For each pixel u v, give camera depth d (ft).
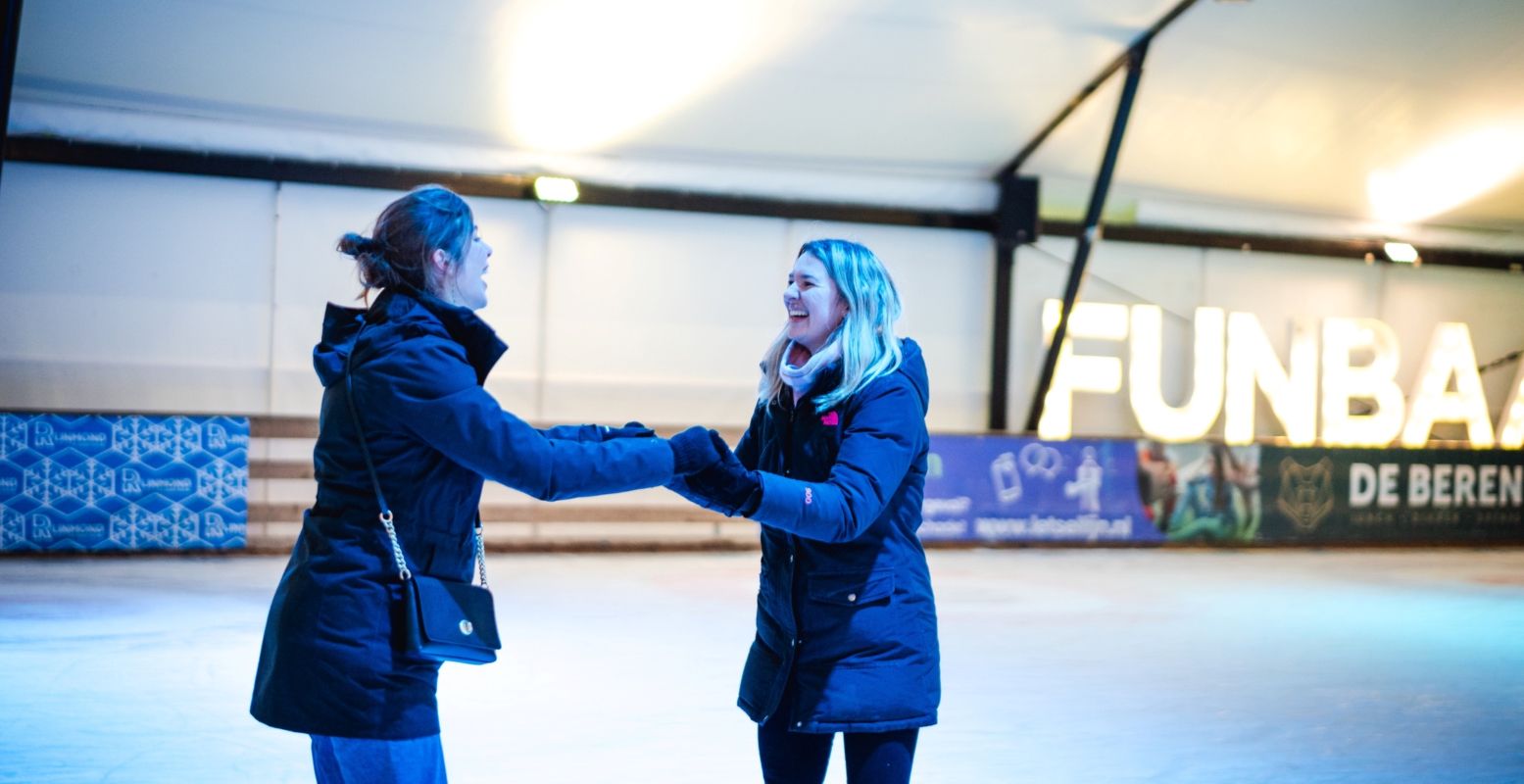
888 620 7.23
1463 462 38.19
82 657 17.61
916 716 7.22
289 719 6.29
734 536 34.47
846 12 29.89
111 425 28.30
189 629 19.85
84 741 13.23
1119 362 39.42
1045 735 14.48
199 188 31.78
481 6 28.89
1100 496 35.06
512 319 34.22
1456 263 42.57
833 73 32.14
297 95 31.19
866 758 7.25
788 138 34.76
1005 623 22.49
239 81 30.58
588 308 34.78
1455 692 17.51
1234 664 19.21
